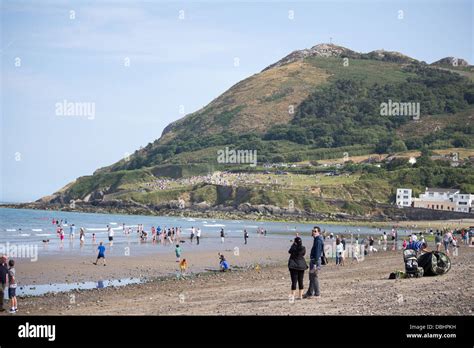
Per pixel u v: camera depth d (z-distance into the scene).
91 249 64.06
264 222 183.25
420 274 29.88
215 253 62.41
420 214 198.12
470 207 199.50
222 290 29.17
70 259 51.00
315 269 22.94
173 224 149.00
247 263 52.56
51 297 28.67
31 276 39.00
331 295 23.64
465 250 64.19
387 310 19.44
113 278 39.22
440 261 30.25
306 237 106.56
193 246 73.69
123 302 25.69
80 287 34.47
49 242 74.62
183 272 43.78
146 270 44.56
